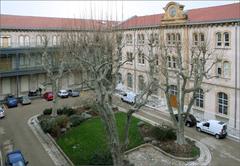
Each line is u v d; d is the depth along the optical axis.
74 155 25.59
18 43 51.22
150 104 43.22
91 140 28.50
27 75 51.47
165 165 23.98
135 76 49.97
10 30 50.03
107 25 29.02
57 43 46.00
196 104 38.06
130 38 50.16
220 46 34.16
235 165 24.08
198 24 36.31
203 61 28.30
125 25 50.38
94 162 22.58
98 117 36.09
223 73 34.00
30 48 49.09
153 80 25.91
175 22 39.91
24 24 52.38
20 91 50.94
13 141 29.80
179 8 38.88
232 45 32.56
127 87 52.56
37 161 24.97
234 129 32.50
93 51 25.55
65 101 46.09
